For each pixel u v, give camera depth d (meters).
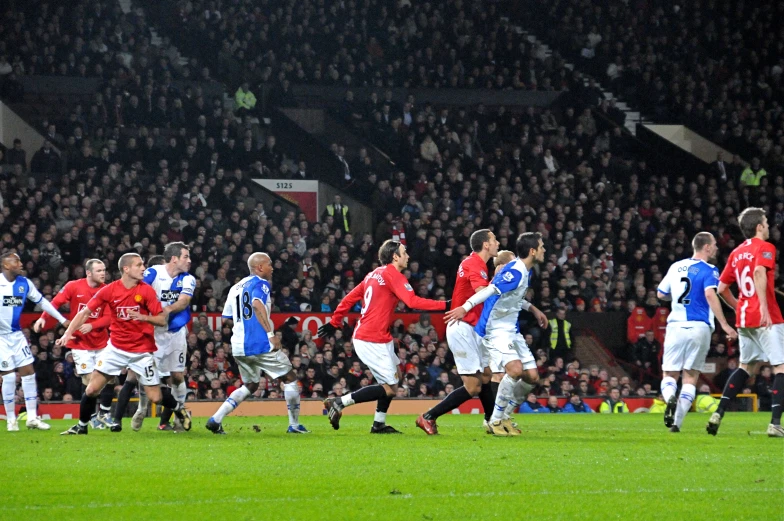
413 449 30.05
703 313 39.97
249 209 92.75
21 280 42.12
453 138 105.94
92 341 43.00
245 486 21.72
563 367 78.94
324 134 110.06
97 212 84.56
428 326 79.00
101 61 103.38
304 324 78.06
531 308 39.47
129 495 20.53
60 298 43.03
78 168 91.12
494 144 108.19
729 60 125.00
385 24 118.06
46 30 103.44
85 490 21.16
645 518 18.02
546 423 51.84
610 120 115.00
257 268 37.31
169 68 106.25
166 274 39.91
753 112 120.31
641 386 82.19
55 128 96.88
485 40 120.88
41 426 42.34
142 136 94.12
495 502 19.64
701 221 102.31
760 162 115.31
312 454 28.36
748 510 18.80
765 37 128.12
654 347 84.25
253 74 108.94
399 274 37.56
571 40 126.88
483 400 39.94
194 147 95.25
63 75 102.12
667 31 127.62
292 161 104.81
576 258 92.25
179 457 27.48
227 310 37.62
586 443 32.66
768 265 35.56
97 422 42.97
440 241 90.00
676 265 40.34
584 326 86.19
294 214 92.81
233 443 32.41
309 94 111.06
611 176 108.69
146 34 109.62
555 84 119.88
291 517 18.06
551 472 24.12
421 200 96.75
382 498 20.11
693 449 30.27
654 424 50.16
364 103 110.19
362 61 114.44
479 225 94.12
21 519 17.91
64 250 79.38
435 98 115.31
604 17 128.62
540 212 95.81
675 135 120.31
